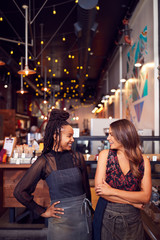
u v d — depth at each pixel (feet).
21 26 23.84
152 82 16.20
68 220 4.15
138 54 19.97
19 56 32.89
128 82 23.98
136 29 20.59
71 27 24.21
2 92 37.68
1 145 18.63
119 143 4.42
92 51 33.01
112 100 34.83
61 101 61.72
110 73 37.09
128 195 4.19
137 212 4.35
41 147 11.59
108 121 20.04
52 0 19.02
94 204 9.55
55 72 42.88
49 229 4.28
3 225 9.40
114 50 29.55
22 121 48.03
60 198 4.25
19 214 10.84
